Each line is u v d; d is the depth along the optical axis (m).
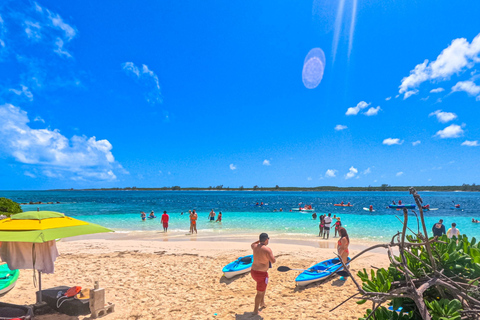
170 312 6.63
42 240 4.95
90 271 9.98
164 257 11.99
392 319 3.09
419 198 2.50
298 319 6.16
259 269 6.44
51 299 6.55
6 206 16.97
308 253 12.66
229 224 24.88
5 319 5.29
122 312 6.59
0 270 8.78
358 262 10.91
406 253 3.20
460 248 3.34
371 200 87.19
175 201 77.25
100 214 34.75
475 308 2.75
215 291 8.09
